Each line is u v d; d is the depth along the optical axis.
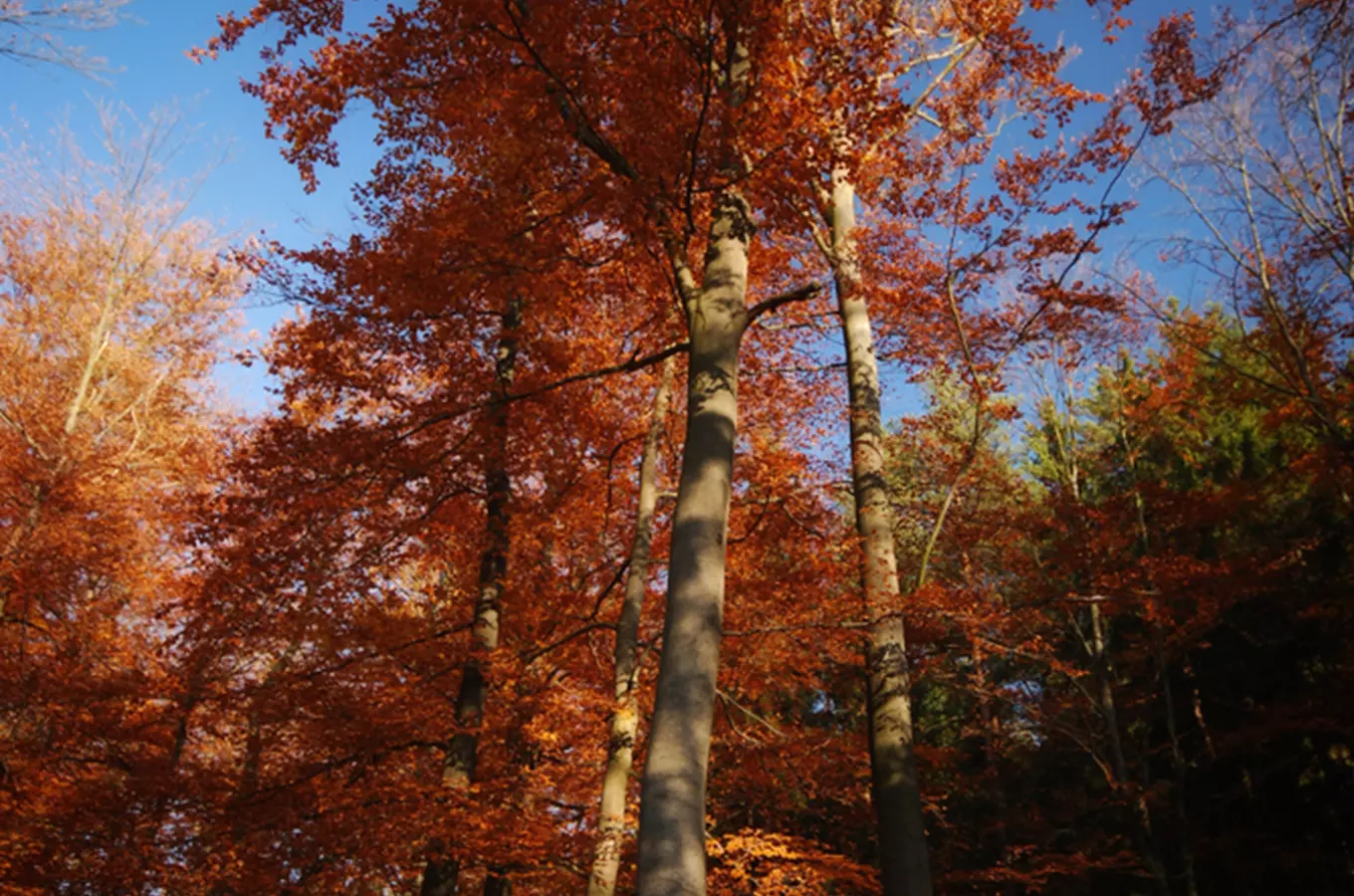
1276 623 16.52
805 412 11.64
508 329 9.16
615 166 6.26
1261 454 18.58
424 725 9.06
